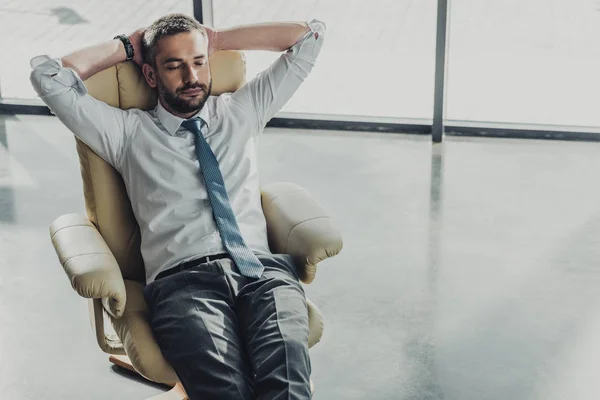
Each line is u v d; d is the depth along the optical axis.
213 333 2.49
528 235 4.23
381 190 4.78
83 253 2.57
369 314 3.54
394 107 5.95
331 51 6.31
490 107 5.90
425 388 3.05
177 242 2.74
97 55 2.75
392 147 5.46
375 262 3.97
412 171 5.07
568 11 5.93
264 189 2.99
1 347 3.32
